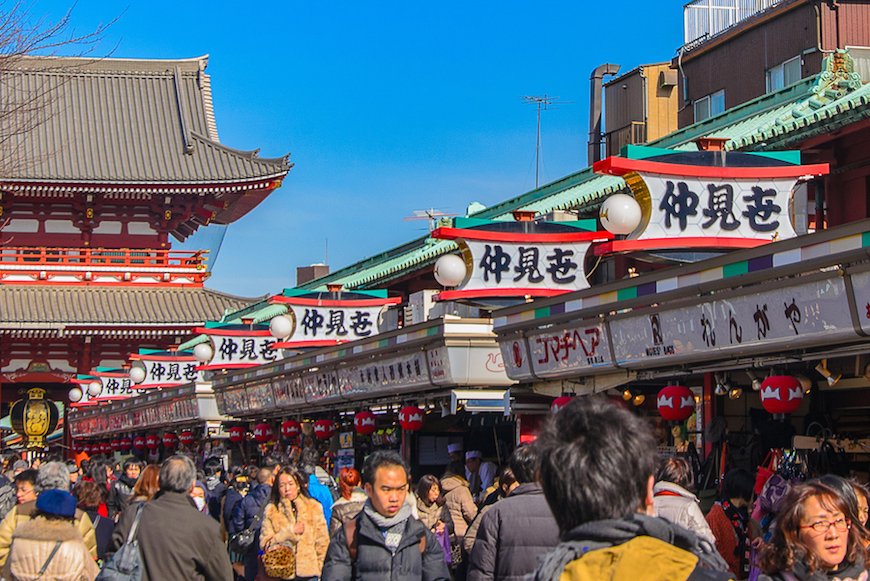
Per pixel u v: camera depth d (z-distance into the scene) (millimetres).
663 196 13906
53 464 11719
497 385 19516
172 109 63594
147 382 43094
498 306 17656
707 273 12625
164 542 9758
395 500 9227
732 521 10656
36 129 58906
